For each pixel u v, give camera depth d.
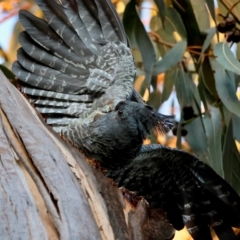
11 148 6.32
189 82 11.16
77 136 8.27
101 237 6.36
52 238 6.03
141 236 7.31
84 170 7.00
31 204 5.99
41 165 6.32
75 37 8.39
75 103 8.46
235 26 10.65
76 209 6.23
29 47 8.32
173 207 9.58
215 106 10.97
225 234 9.48
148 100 11.20
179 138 10.67
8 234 5.73
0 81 6.79
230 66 9.95
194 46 11.16
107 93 8.41
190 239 12.20
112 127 8.10
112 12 8.43
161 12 10.62
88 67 8.50
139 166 9.29
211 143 10.71
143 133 8.10
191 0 11.49
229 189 9.45
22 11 8.31
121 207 7.19
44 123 6.98
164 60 10.60
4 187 5.98
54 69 8.40
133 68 8.54
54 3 8.31
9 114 6.54
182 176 9.49
